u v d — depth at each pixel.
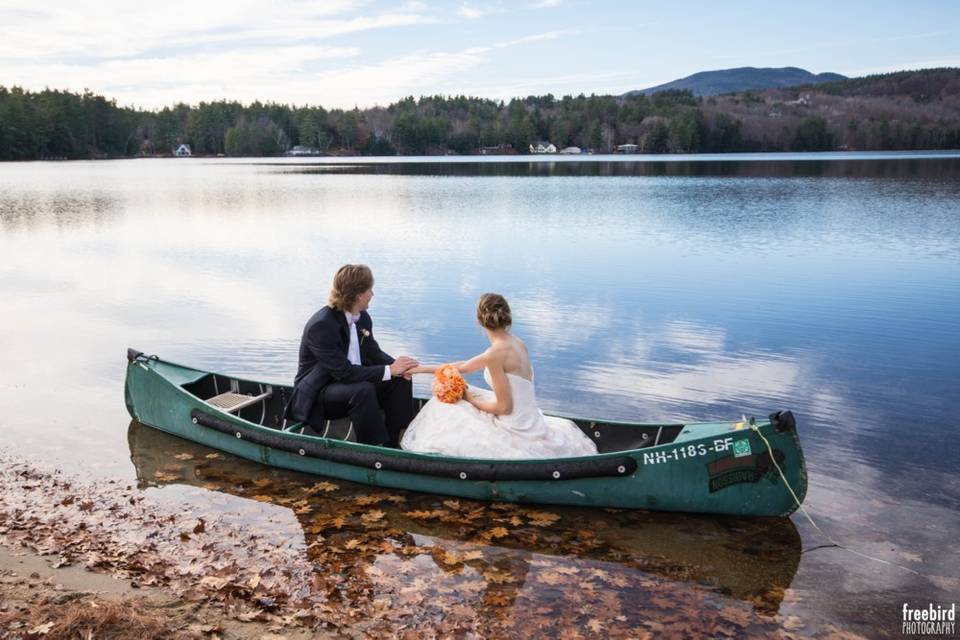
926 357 9.61
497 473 5.75
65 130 138.38
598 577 4.77
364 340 6.64
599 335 10.81
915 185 41.88
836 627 4.27
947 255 17.36
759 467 5.43
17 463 6.41
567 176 60.06
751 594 4.60
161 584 4.48
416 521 5.52
